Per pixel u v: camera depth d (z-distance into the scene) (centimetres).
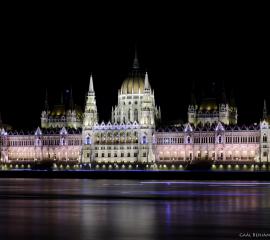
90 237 5916
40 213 8262
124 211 8588
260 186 16738
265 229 6488
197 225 6856
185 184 18562
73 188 15688
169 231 6344
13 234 6100
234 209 8850
